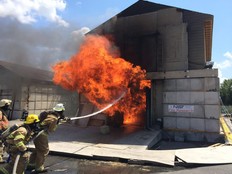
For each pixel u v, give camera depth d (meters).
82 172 5.80
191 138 9.91
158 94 10.95
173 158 6.64
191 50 10.56
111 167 6.20
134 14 11.84
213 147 8.14
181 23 10.62
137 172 5.80
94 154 7.02
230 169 5.92
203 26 10.39
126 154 7.03
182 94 10.20
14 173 4.27
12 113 15.55
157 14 11.20
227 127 12.73
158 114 10.91
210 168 6.03
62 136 9.79
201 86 9.85
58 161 6.75
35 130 5.04
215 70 9.62
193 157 6.73
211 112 9.61
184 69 10.38
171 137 10.28
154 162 6.34
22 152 4.57
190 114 9.99
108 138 9.34
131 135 9.74
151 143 8.81
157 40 11.11
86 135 9.97
